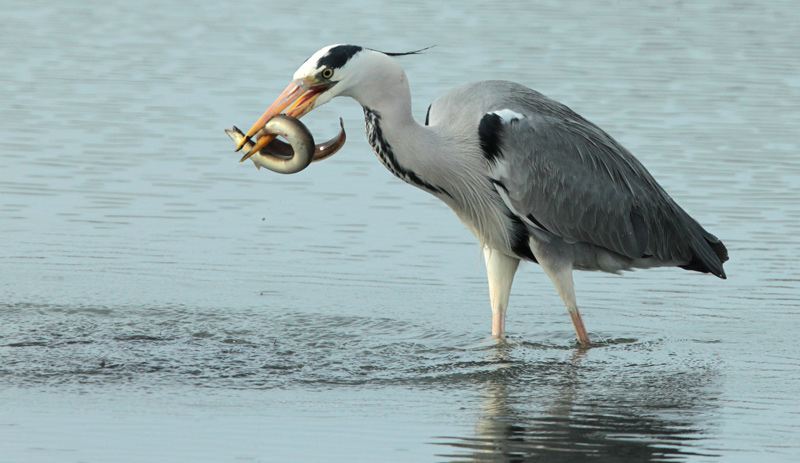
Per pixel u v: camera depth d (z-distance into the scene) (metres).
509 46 26.89
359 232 15.31
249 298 12.74
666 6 33.19
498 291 11.60
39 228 15.09
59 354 10.63
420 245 14.86
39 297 12.50
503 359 10.85
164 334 11.46
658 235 11.94
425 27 28.98
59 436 8.42
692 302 12.91
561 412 9.18
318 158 10.63
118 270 13.58
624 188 11.70
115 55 25.73
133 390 9.62
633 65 25.41
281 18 30.03
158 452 8.12
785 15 32.19
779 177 17.69
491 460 8.05
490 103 11.27
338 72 10.62
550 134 11.31
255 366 10.49
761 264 14.13
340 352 11.04
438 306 12.66
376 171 18.12
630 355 11.03
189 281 13.27
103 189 16.81
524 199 11.20
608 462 8.04
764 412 9.24
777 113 21.66
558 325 12.16
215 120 20.56
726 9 32.84
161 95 22.25
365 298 12.84
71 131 19.73
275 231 15.23
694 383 10.08
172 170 17.83
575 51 26.66
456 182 11.21
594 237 11.55
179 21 29.72
